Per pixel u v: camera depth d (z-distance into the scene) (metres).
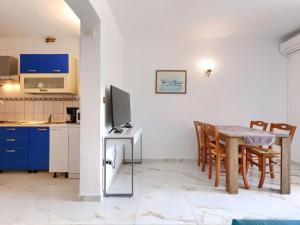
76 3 2.35
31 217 2.39
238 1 3.22
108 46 3.30
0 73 4.24
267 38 4.87
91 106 2.85
